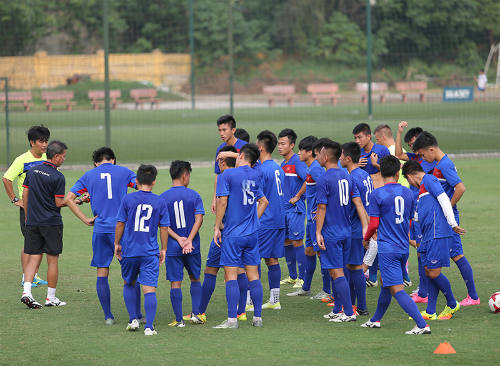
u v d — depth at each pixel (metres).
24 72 181.25
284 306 28.28
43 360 20.69
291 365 19.83
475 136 89.94
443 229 25.17
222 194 25.02
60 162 28.38
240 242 24.92
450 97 146.00
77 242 39.03
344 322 25.36
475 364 19.69
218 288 30.89
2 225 43.31
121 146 84.88
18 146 85.31
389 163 23.97
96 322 25.44
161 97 174.75
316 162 28.91
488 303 26.53
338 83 197.12
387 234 23.78
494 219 42.88
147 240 24.00
